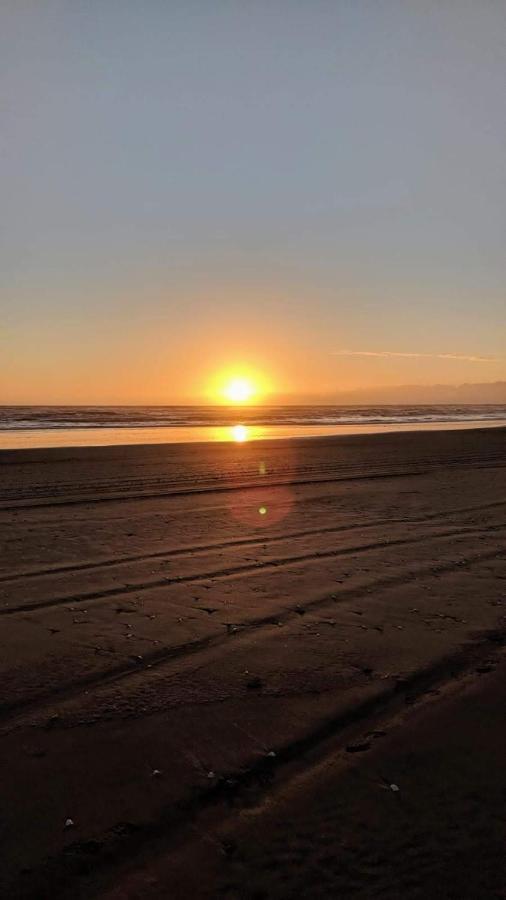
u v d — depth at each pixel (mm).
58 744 3270
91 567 6844
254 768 3076
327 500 11703
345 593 5934
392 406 129500
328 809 2766
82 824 2660
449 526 9195
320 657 4422
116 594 5895
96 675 4113
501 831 2633
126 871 2412
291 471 16469
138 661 4352
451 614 5328
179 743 3293
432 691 3900
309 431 39281
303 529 8984
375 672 4176
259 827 2654
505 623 5102
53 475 15234
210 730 3424
